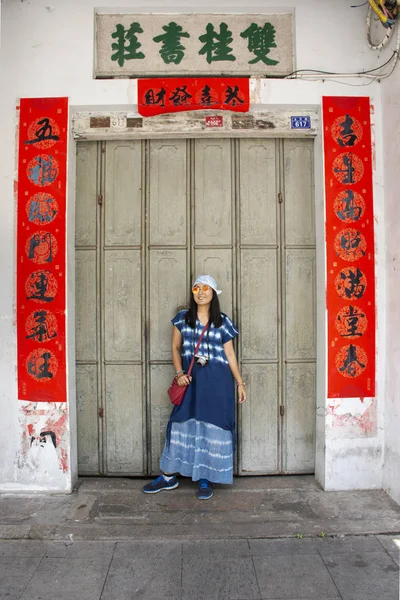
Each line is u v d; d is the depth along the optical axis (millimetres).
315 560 2406
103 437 3303
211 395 2963
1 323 3070
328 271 3080
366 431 3127
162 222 3279
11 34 3074
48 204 3047
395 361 2982
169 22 3172
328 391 3096
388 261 3061
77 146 3268
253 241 3291
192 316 3010
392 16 2826
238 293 3285
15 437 3080
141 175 3275
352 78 3109
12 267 3064
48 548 2514
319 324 3205
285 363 3311
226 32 3184
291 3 3117
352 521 2736
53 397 3057
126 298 3285
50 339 3051
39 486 3088
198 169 3287
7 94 3074
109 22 3158
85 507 2904
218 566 2359
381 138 3115
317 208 3232
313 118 3174
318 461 3248
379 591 2184
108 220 3275
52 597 2146
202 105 3064
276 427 3307
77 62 3076
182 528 2670
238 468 3305
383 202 3109
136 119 3150
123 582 2246
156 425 3299
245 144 3301
